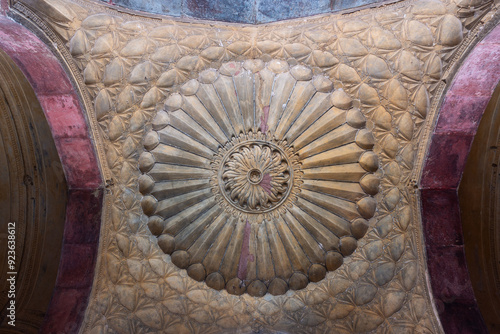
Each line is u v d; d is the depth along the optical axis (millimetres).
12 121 5367
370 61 5305
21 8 4277
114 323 5453
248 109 5852
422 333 5105
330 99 5641
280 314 5945
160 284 5867
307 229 6004
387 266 5609
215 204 6059
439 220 5434
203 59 5590
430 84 5066
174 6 5391
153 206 5910
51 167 5656
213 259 6039
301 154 5902
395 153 5535
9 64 5227
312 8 5422
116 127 5543
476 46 4621
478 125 5191
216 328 5867
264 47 5547
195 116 5816
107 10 5008
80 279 5422
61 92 5062
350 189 5820
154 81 5539
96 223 5605
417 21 4910
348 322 5680
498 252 5445
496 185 5441
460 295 5141
